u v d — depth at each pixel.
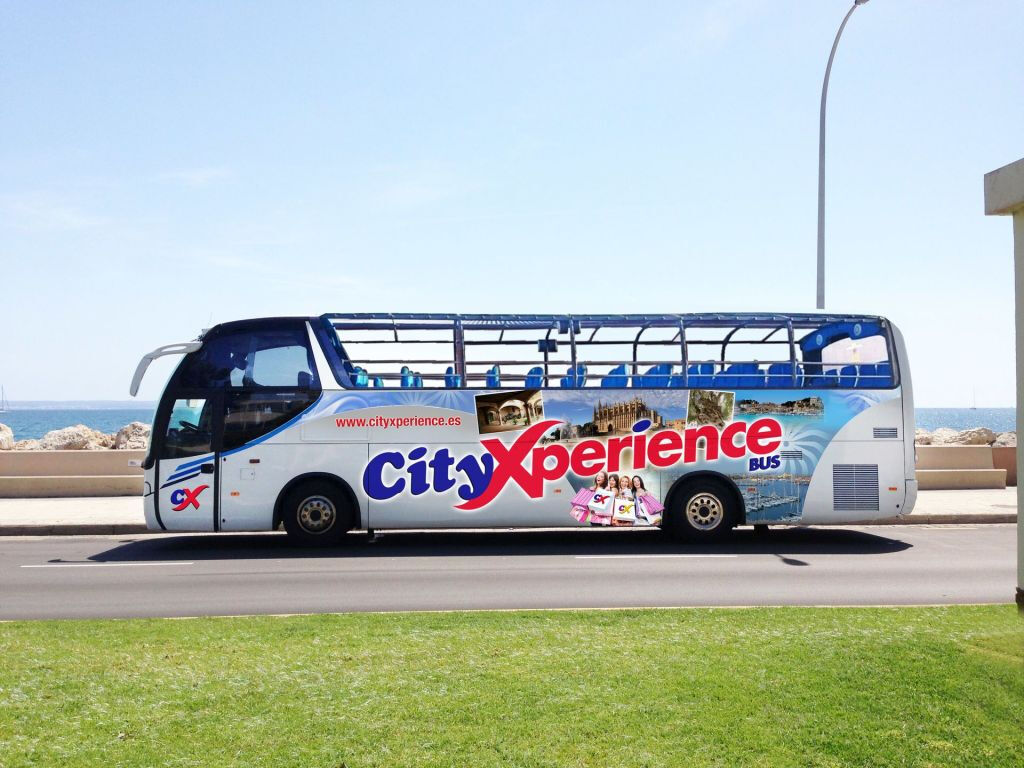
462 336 14.96
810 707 5.38
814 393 15.02
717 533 14.94
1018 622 7.89
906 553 13.84
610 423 14.87
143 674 6.30
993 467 23.72
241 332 14.77
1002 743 4.82
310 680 6.11
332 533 14.59
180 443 14.47
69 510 18.80
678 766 4.55
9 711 5.47
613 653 6.78
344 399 14.66
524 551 14.30
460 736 4.98
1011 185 5.45
